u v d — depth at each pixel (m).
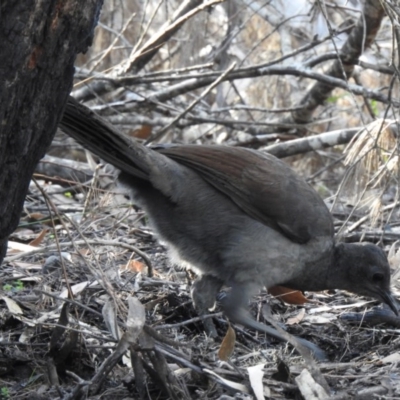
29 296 10.76
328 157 20.61
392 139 14.09
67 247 12.58
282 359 9.09
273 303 11.94
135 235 14.05
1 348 9.27
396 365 9.55
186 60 21.14
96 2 7.29
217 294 11.48
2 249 7.99
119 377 8.90
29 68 7.08
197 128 21.23
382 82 22.25
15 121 7.25
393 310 11.22
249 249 10.69
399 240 14.28
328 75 18.28
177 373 8.82
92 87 18.20
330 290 12.66
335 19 22.50
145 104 18.50
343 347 10.61
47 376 8.88
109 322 8.80
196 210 10.77
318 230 10.88
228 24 21.16
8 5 6.83
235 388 8.37
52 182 17.23
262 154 11.11
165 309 11.20
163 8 23.02
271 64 17.34
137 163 10.40
